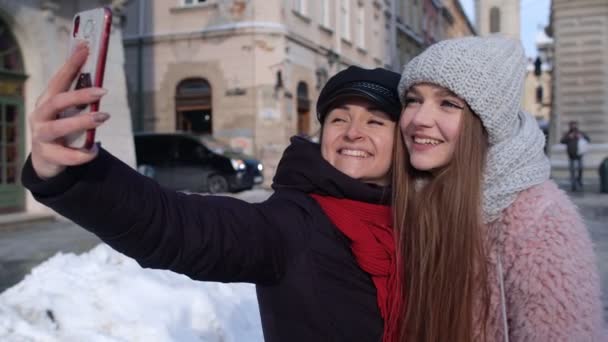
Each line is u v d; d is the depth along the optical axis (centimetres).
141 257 126
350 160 175
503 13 5816
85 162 104
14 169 1023
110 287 372
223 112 1892
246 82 1864
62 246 799
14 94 1010
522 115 153
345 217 150
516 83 145
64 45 1089
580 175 1577
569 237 130
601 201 1272
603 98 1966
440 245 148
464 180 144
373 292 149
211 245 129
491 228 142
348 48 2441
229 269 134
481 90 141
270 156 1852
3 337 307
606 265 605
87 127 99
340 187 154
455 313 141
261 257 137
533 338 127
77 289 371
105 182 115
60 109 99
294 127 1938
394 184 165
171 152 1491
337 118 179
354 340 144
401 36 3391
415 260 152
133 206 119
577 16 1981
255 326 394
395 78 178
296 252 144
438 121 149
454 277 142
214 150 1475
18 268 655
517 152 140
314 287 143
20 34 1009
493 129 142
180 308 373
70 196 110
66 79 104
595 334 126
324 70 2156
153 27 1969
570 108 2005
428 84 150
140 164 1502
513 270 133
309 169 156
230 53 1881
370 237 149
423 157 153
